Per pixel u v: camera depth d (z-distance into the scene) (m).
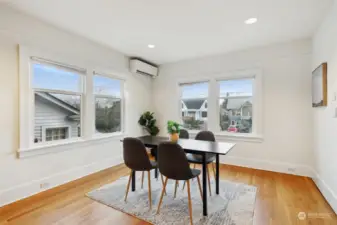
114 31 3.08
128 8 2.40
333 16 2.25
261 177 3.36
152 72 4.94
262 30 3.02
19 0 2.24
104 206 2.38
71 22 2.79
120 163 4.21
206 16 2.59
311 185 3.00
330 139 2.40
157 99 5.18
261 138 3.79
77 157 3.32
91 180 3.23
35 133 2.79
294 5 2.30
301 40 3.40
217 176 2.71
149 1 2.24
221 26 2.88
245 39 3.39
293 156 3.53
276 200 2.52
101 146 3.79
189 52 4.11
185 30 3.03
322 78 2.58
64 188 2.89
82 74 3.43
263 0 2.21
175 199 2.56
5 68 2.40
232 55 4.12
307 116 3.39
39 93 2.84
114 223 2.03
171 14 2.54
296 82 3.48
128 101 4.46
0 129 2.37
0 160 2.37
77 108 3.41
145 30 3.04
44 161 2.82
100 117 3.88
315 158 3.14
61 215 2.17
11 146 2.46
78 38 3.30
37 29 2.72
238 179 3.28
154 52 4.13
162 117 5.11
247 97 4.05
